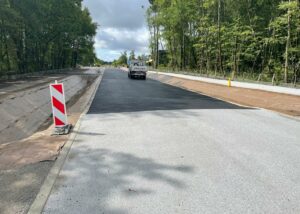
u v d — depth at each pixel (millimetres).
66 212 3547
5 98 11906
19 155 5762
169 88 24000
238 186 4289
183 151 5938
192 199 3881
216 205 3721
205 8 43750
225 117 9953
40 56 52125
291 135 7359
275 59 36281
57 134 7367
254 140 6812
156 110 11445
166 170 4910
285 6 28391
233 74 32219
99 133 7496
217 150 6004
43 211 3572
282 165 5148
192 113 10750
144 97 16500
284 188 4227
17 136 9008
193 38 52344
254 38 36531
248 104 14672
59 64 69062
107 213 3520
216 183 4391
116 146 6305
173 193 4059
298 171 4871
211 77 31469
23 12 35719
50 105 14781
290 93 17281
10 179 4543
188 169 4953
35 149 6133
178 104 13484
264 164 5195
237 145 6379
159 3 54125
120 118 9641
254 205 3721
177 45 59344
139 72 36938
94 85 25984
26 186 4285
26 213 3527
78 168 5008
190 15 48375
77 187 4250
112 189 4188
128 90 21031
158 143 6527
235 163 5242
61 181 4461
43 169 4961
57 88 7586
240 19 38500
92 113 10750
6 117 9922
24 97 13305
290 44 31344
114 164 5203
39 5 38812
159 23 57281
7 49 36875
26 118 10953
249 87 21625
